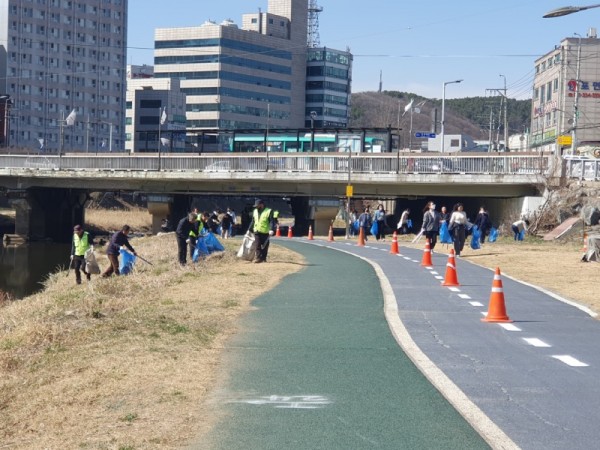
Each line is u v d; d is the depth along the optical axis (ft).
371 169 191.93
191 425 27.09
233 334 45.29
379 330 47.32
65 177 230.48
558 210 148.25
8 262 188.24
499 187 177.88
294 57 581.94
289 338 44.27
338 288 69.05
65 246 240.73
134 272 89.71
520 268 89.81
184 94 517.96
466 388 32.37
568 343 43.42
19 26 447.42
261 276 78.48
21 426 28.58
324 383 33.24
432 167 184.55
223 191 219.00
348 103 612.29
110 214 326.44
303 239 172.86
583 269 88.33
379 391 31.86
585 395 31.35
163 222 241.14
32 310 64.69
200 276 78.38
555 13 75.97
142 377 34.04
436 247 127.34
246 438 25.61
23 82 450.30
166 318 49.67
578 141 310.24
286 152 241.35
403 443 25.02
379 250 124.16
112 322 47.96
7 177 242.99
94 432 26.66
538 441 25.26
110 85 490.49
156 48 547.49
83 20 476.13
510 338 44.86
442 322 50.42
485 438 25.41
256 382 33.37
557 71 345.10
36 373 36.58
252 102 550.77
